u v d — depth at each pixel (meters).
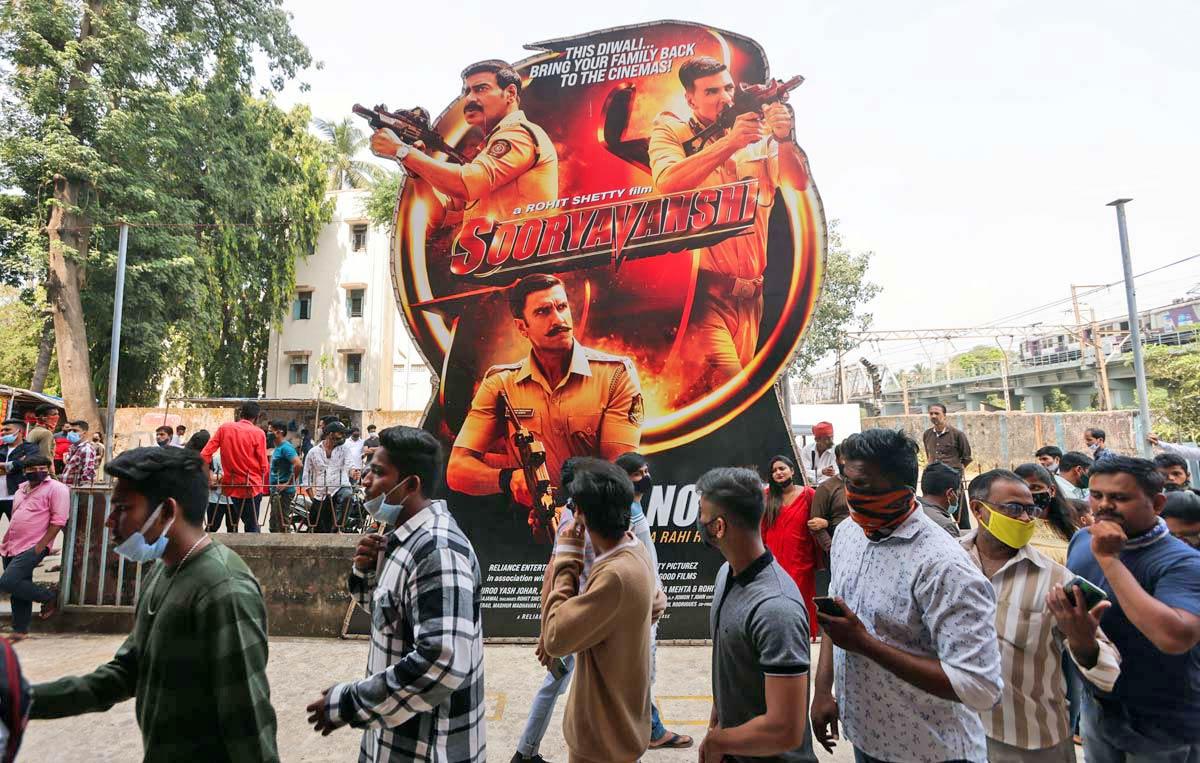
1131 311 13.30
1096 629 1.92
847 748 3.64
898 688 1.94
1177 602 2.09
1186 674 2.19
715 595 2.18
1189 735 2.17
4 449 8.83
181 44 18.81
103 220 17.39
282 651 5.10
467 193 5.93
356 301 27.73
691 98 5.89
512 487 5.61
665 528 5.49
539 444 5.66
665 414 5.65
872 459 1.93
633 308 5.76
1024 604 2.38
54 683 1.86
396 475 2.14
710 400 5.65
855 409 20.73
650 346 5.72
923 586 1.87
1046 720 2.33
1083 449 19.75
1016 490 2.33
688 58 5.92
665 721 3.92
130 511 1.84
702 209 5.80
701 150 5.84
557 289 5.80
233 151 20.45
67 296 17.19
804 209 5.76
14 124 16.66
